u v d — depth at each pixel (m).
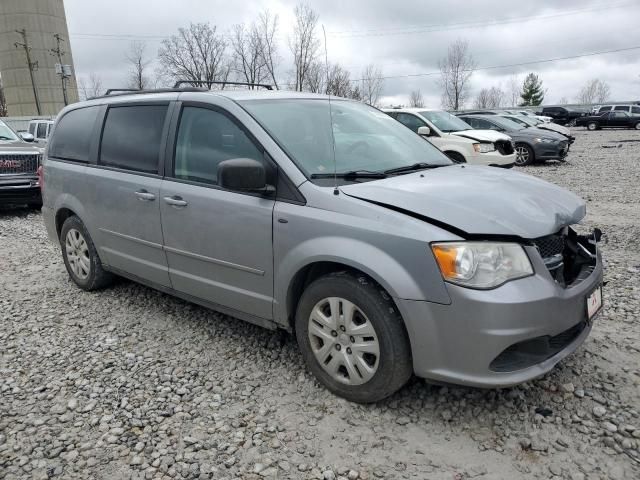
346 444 2.80
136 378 3.53
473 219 2.75
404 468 2.62
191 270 3.89
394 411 3.05
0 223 8.89
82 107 5.10
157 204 3.98
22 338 4.21
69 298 5.04
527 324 2.63
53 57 52.66
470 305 2.61
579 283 3.00
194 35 39.97
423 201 2.90
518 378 2.69
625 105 40.78
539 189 3.38
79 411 3.17
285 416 3.05
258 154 3.41
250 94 3.88
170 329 4.27
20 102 52.44
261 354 3.78
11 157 9.34
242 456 2.73
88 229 4.84
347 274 3.01
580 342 3.01
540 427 2.87
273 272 3.32
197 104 3.87
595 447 2.70
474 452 2.71
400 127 4.44
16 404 3.27
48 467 2.70
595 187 10.73
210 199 3.59
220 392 3.32
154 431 2.96
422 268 2.70
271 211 3.26
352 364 3.06
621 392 3.14
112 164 4.52
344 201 3.01
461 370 2.72
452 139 12.20
